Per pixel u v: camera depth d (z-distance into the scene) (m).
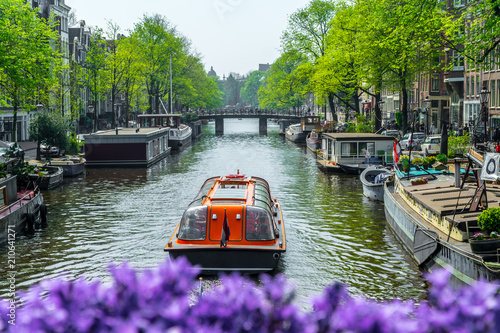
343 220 23.89
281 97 103.50
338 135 41.88
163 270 1.92
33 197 24.45
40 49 33.47
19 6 33.59
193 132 80.81
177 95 92.75
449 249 14.22
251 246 15.96
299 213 25.41
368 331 1.73
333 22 49.75
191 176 39.28
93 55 58.59
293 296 2.02
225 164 46.44
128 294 1.81
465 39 23.05
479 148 34.00
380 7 34.88
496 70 43.06
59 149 43.50
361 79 48.44
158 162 48.97
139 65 65.00
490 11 21.41
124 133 47.72
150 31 76.12
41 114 42.00
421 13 24.64
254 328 1.88
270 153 56.47
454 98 55.62
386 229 22.20
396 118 58.31
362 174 32.47
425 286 15.21
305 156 53.00
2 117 53.62
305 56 62.09
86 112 79.06
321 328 1.87
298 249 19.22
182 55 80.69
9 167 26.02
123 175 40.12
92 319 1.74
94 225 22.98
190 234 16.22
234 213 16.25
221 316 1.88
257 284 15.42
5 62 31.48
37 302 1.82
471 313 1.65
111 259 18.17
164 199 29.27
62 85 52.00
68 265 17.56
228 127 123.38
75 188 33.44
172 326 1.73
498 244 12.77
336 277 16.12
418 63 40.47
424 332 1.73
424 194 19.23
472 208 15.73
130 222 23.44
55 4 68.62
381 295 14.61
